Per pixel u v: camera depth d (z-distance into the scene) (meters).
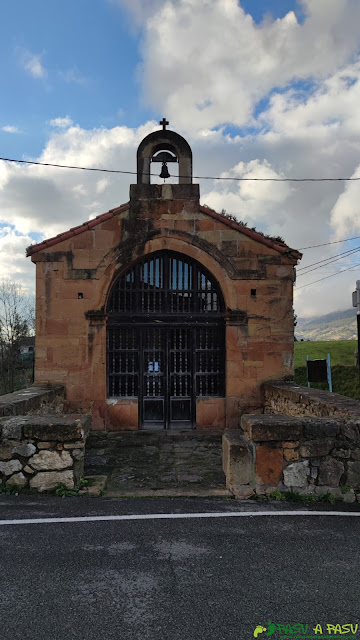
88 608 2.79
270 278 10.43
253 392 10.28
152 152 10.66
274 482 5.07
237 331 10.30
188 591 3.00
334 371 16.25
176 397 10.37
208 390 10.48
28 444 5.22
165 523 4.25
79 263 10.23
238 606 2.83
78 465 5.35
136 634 2.55
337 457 5.08
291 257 10.45
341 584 3.10
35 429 5.21
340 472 5.05
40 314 10.17
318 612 2.77
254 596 2.94
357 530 4.10
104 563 3.38
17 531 4.00
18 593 2.95
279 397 9.16
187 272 10.59
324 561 3.45
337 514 4.54
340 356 19.34
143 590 3.00
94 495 5.16
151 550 3.62
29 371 36.06
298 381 16.81
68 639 2.50
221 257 10.37
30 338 39.38
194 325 10.41
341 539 3.88
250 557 3.51
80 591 2.98
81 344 10.14
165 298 10.46
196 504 4.88
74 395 10.08
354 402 6.63
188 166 10.56
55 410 9.37
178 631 2.58
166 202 10.41
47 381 10.08
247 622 2.66
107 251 10.27
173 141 10.58
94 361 10.12
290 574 3.24
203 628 2.60
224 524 4.23
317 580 3.15
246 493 5.11
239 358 10.29
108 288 10.23
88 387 10.09
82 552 3.57
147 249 10.30
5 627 2.59
